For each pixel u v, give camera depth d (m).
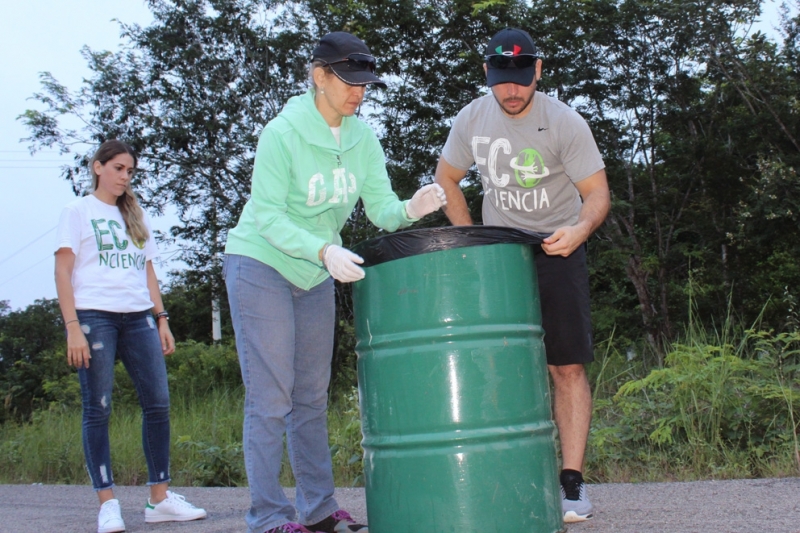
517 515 2.49
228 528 3.45
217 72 14.94
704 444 4.64
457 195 3.72
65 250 3.61
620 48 11.91
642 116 12.42
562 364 3.31
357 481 5.27
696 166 11.84
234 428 8.26
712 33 11.55
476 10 11.33
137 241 3.85
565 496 3.14
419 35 12.36
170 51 14.65
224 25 14.83
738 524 2.82
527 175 3.38
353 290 2.77
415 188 12.79
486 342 2.53
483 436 2.48
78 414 10.58
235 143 14.80
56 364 19.34
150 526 3.69
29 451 7.78
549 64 12.02
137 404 12.11
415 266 2.54
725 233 11.29
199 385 13.48
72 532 3.60
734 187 11.73
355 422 6.11
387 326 2.58
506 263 2.61
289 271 2.77
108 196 3.81
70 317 3.58
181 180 15.16
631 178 12.13
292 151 2.71
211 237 14.79
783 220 10.59
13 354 32.22
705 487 3.67
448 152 3.68
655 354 8.49
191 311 23.39
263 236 2.69
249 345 2.75
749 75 11.79
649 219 12.66
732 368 5.34
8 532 3.69
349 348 12.70
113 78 15.01
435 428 2.49
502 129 3.39
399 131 13.06
